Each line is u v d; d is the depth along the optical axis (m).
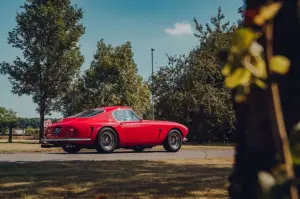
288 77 1.09
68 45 32.41
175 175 6.09
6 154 11.01
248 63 0.69
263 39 0.70
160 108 28.89
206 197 4.29
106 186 4.98
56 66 32.50
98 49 31.05
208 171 6.68
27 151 12.42
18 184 5.12
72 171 6.54
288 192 0.65
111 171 6.57
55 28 32.12
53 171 6.52
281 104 1.09
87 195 4.41
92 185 5.05
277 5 0.69
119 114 12.10
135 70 31.81
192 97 26.69
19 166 7.27
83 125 11.36
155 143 12.58
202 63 27.20
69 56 32.72
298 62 1.07
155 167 7.27
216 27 29.48
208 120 26.75
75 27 33.31
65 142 11.23
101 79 30.97
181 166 7.51
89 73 30.84
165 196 4.35
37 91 32.38
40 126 32.12
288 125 1.08
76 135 11.25
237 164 1.15
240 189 1.13
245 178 1.11
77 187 4.90
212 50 28.78
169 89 28.69
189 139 27.45
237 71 0.69
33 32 32.12
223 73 0.70
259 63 0.69
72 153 11.64
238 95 0.76
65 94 32.66
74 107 31.44
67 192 4.58
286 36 1.05
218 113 26.28
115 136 11.87
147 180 5.50
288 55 1.08
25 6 32.53
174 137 12.92
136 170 6.74
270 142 0.97
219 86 27.42
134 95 31.03
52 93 32.16
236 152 1.16
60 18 32.56
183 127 13.04
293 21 1.02
